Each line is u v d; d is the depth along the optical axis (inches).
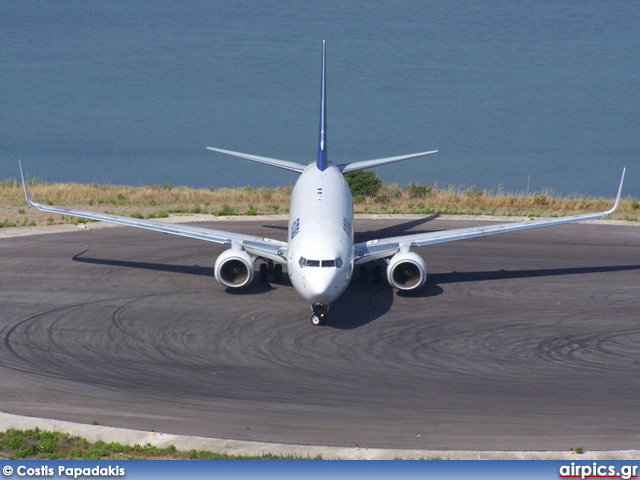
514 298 5910.4
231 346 4859.7
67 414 3878.0
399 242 6102.4
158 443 3582.7
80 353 4704.7
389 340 4992.6
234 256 5782.5
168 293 5890.8
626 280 6427.2
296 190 6550.2
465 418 3905.0
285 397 4128.9
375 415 3927.2
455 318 5433.1
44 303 5605.3
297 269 5137.8
